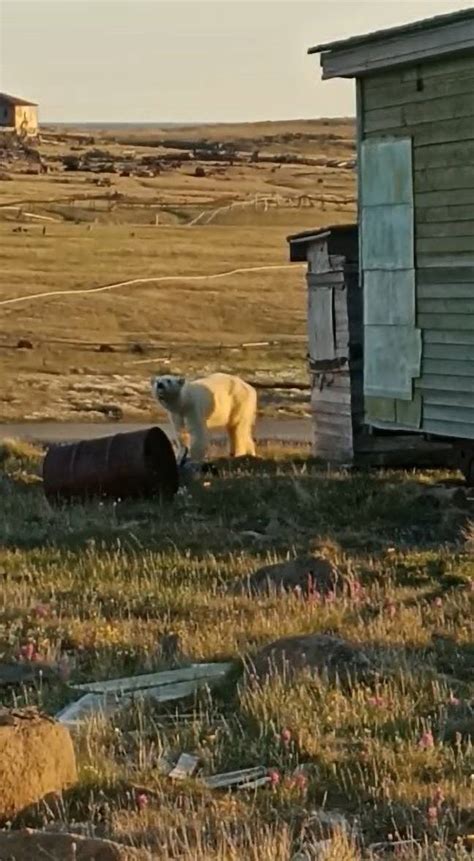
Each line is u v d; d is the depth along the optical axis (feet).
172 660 54.80
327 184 525.34
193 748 44.45
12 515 88.74
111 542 79.87
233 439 111.65
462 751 43.96
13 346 193.16
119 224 368.07
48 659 54.54
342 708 46.85
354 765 42.55
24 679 52.39
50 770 39.73
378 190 99.35
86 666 54.75
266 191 481.87
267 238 337.11
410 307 96.89
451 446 102.83
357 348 112.06
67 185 469.98
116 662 54.70
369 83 99.35
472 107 90.38
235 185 503.20
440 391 94.84
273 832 36.70
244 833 36.91
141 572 71.56
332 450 114.42
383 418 100.53
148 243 313.94
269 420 148.36
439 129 93.30
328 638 52.60
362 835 37.81
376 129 99.09
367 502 90.27
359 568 71.46
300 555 74.43
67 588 67.97
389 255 98.73
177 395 104.94
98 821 38.40
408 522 87.10
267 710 46.70
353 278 112.16
